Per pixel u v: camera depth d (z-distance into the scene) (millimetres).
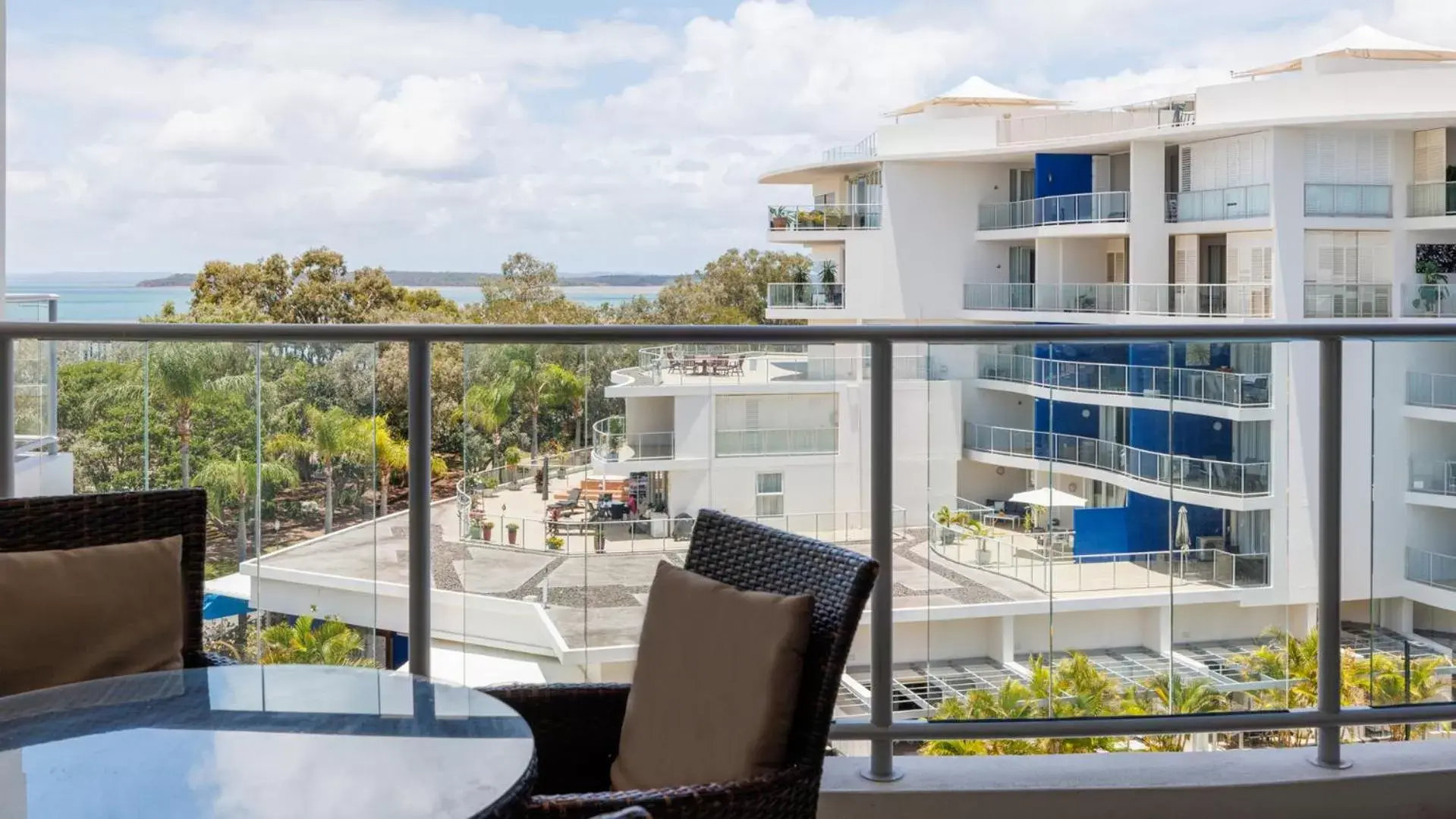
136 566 2100
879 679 2340
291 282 32344
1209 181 26750
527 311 34969
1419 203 25359
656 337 2213
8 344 2262
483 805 1338
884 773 2334
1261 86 26219
